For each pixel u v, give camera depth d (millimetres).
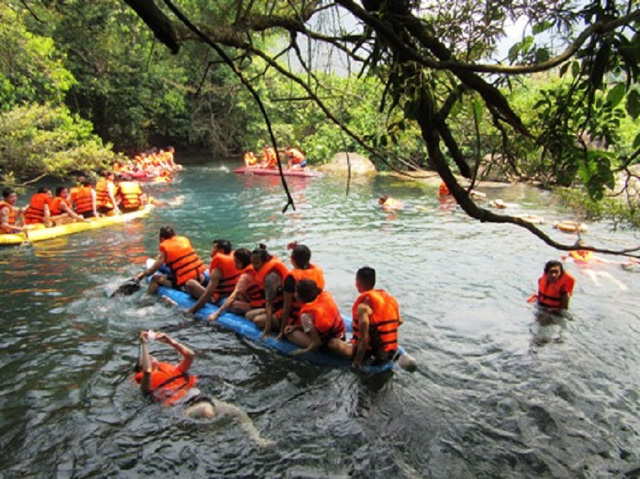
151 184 17703
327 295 5504
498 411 4574
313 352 5402
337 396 4777
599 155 2365
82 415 4406
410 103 2100
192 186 17375
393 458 3963
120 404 4562
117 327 6145
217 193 16000
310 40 2148
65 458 3898
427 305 6996
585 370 5281
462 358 5520
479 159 2201
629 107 2260
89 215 12070
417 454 4016
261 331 5906
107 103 21531
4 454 3939
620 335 6102
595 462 3951
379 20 1862
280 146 21375
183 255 7047
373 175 20203
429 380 5070
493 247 9859
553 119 2430
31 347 5625
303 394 4801
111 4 11758
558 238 10422
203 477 3744
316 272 5754
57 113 15102
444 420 4438
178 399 4629
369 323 5164
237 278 6633
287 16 2174
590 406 4668
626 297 7332
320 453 4004
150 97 21547
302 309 5418
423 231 11133
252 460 3914
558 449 4094
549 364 5402
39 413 4434
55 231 10492
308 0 2396
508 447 4113
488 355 5590
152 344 5719
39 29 15648
